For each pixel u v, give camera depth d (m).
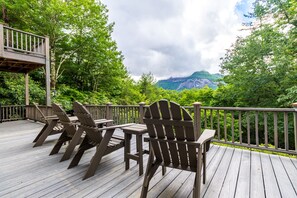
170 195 1.83
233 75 10.02
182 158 1.75
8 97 9.23
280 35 8.06
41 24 10.40
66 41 11.88
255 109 3.08
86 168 2.54
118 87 15.32
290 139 8.34
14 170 2.49
